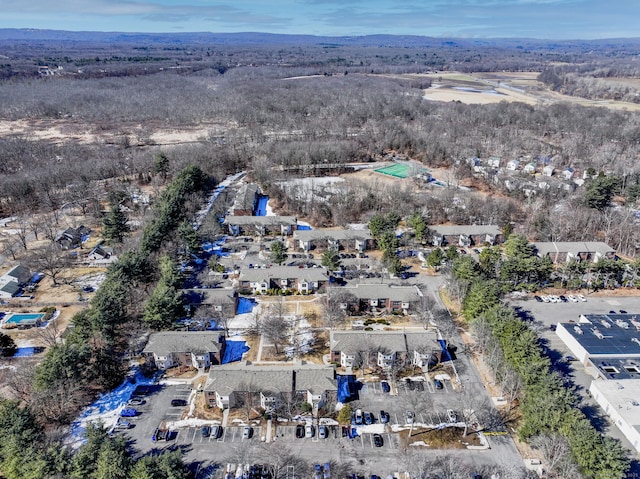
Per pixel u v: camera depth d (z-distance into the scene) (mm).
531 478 64812
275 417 76125
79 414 76312
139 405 78500
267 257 129125
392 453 69625
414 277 120688
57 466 59344
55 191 171750
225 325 96750
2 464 59938
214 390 76938
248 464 67250
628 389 79000
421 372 86938
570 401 68875
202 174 181750
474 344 95188
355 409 77875
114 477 58812
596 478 61000
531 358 79250
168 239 126750
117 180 187375
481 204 156500
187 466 66938
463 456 69062
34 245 134625
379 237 133875
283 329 96000
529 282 117062
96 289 112750
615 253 130875
